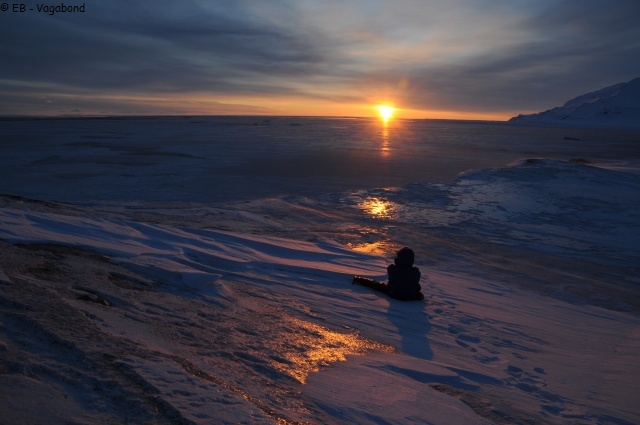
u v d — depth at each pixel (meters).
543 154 47.34
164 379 2.91
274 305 6.48
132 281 5.88
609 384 5.22
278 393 3.42
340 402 3.49
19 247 6.34
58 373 2.75
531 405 4.38
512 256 12.41
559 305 8.68
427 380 4.59
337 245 11.77
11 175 23.80
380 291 8.08
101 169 26.77
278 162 32.41
